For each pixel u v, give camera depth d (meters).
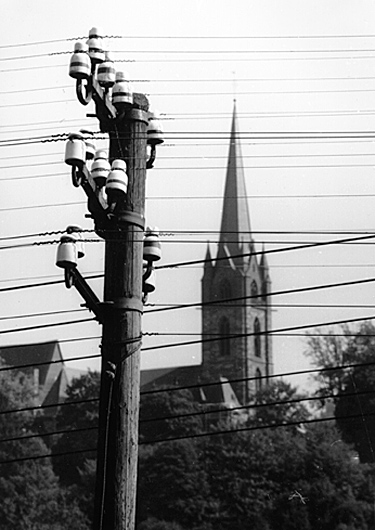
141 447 105.25
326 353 100.94
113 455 14.60
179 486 90.19
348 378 95.62
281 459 90.81
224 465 91.19
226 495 89.75
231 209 175.00
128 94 15.92
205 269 174.00
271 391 112.69
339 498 87.31
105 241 15.59
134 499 14.58
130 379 14.97
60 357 155.25
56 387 149.25
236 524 88.44
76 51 15.48
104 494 14.48
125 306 15.24
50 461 104.75
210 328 172.12
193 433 104.50
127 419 14.78
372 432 93.00
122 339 15.11
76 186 15.31
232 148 176.75
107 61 15.86
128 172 15.80
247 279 172.38
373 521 87.44
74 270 15.55
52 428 108.38
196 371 170.50
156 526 87.81
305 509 87.38
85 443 105.25
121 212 15.59
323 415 112.25
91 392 109.56
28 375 134.00
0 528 92.62
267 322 173.88
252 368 169.50
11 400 108.12
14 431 104.50
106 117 16.02
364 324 98.81
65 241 15.62
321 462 89.38
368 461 92.19
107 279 15.44
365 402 94.19
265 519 88.00
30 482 94.88
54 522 92.69
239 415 129.50
